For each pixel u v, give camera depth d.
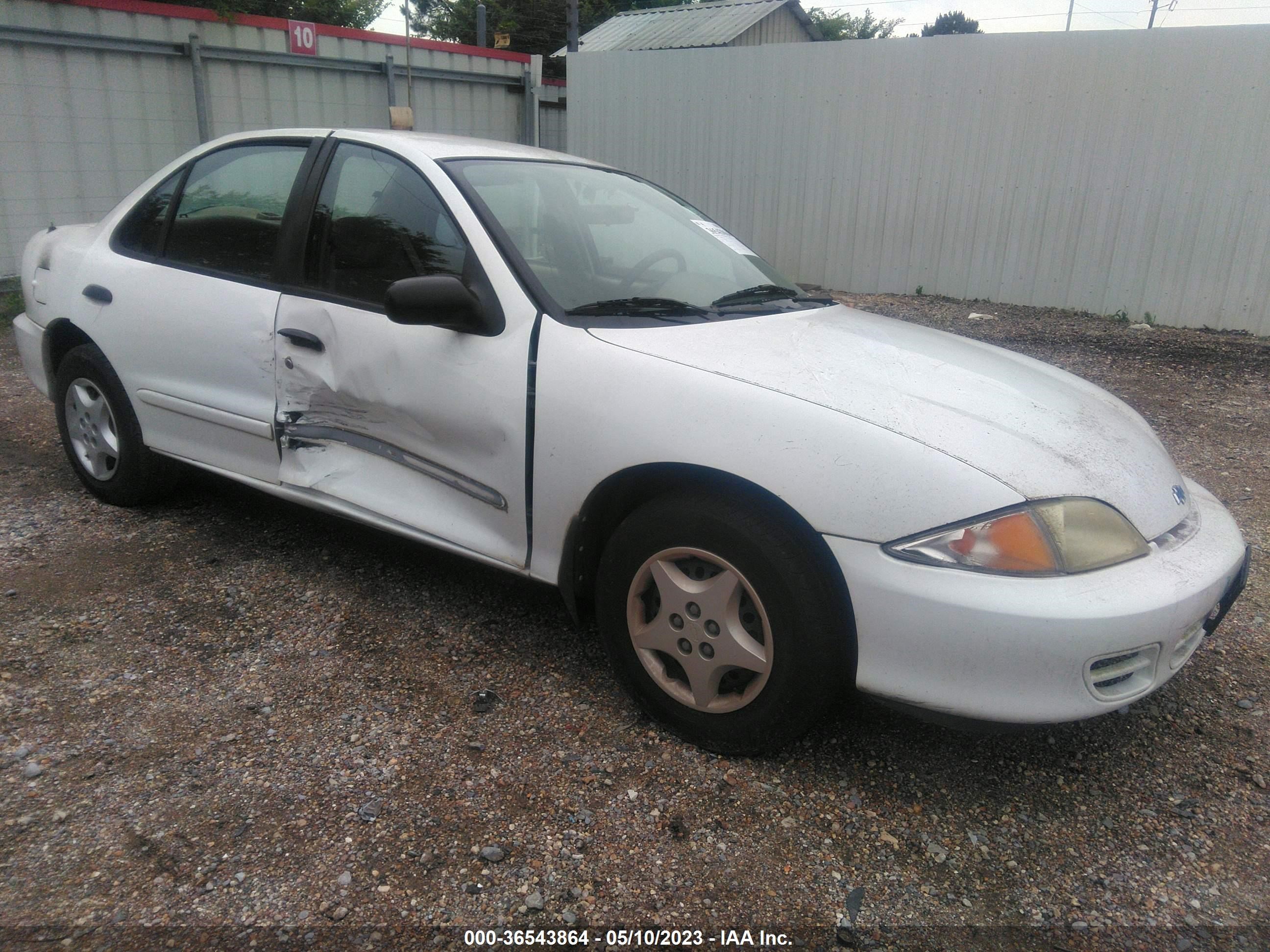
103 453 3.93
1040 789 2.46
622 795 2.34
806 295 3.41
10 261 8.23
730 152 10.66
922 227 9.62
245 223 3.39
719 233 3.66
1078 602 2.05
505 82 12.31
